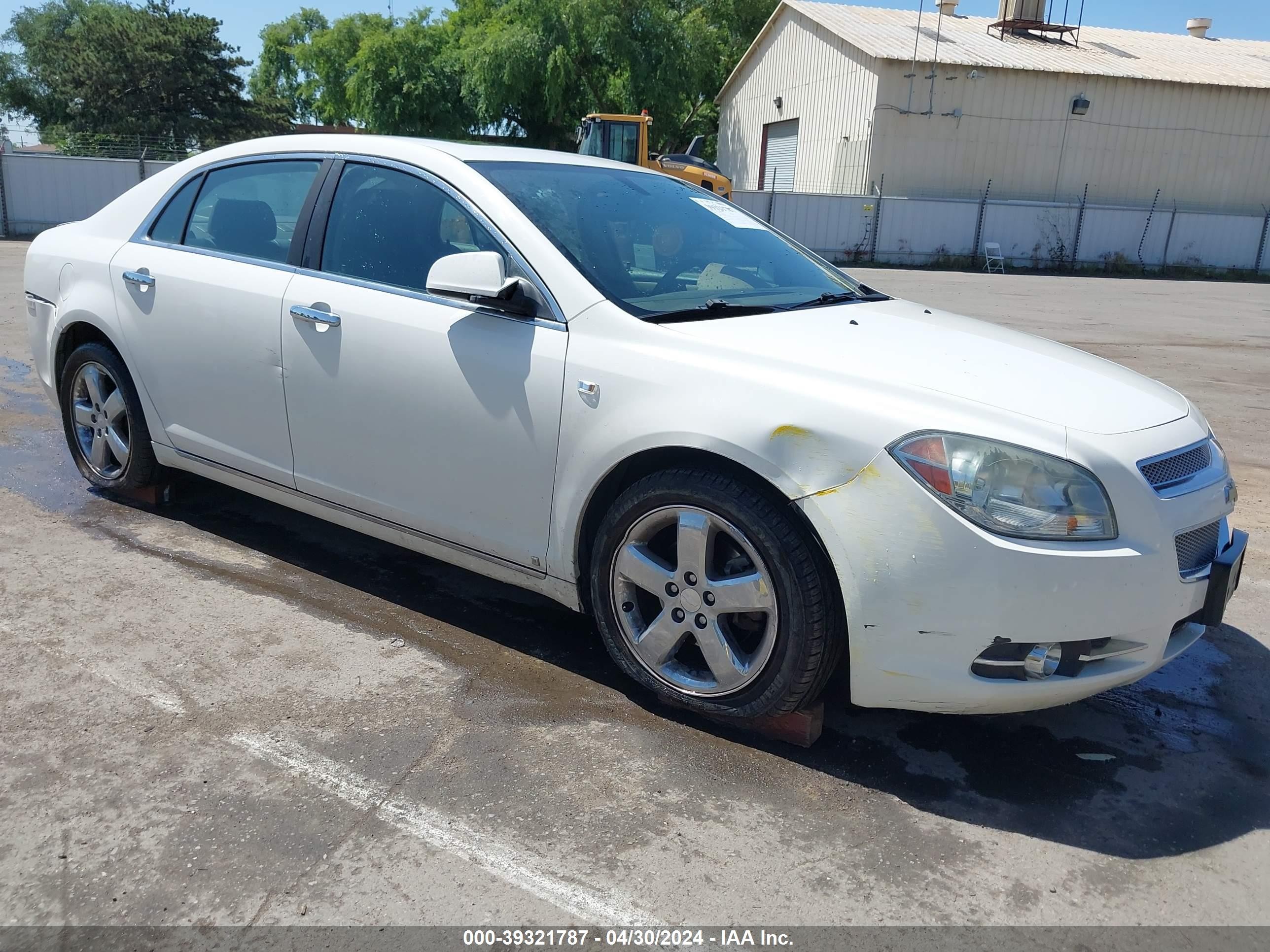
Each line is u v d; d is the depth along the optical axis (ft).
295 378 11.41
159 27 141.28
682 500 8.95
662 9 112.68
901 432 8.07
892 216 85.81
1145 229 89.81
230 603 11.71
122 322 13.26
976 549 7.84
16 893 6.98
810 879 7.47
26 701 9.36
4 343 27.17
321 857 7.46
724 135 120.26
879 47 87.35
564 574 9.91
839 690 10.52
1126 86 89.86
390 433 10.73
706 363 8.90
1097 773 9.14
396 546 13.74
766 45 107.86
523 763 8.79
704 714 9.43
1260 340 40.70
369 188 11.38
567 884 7.30
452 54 119.24
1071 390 8.93
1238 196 95.04
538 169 11.39
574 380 9.36
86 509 14.52
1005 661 8.09
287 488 12.04
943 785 8.80
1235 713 10.37
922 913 7.17
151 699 9.52
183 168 13.52
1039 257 89.15
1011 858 7.84
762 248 12.39
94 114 137.28
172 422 13.11
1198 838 8.24
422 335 10.32
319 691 9.84
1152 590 8.11
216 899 6.99
